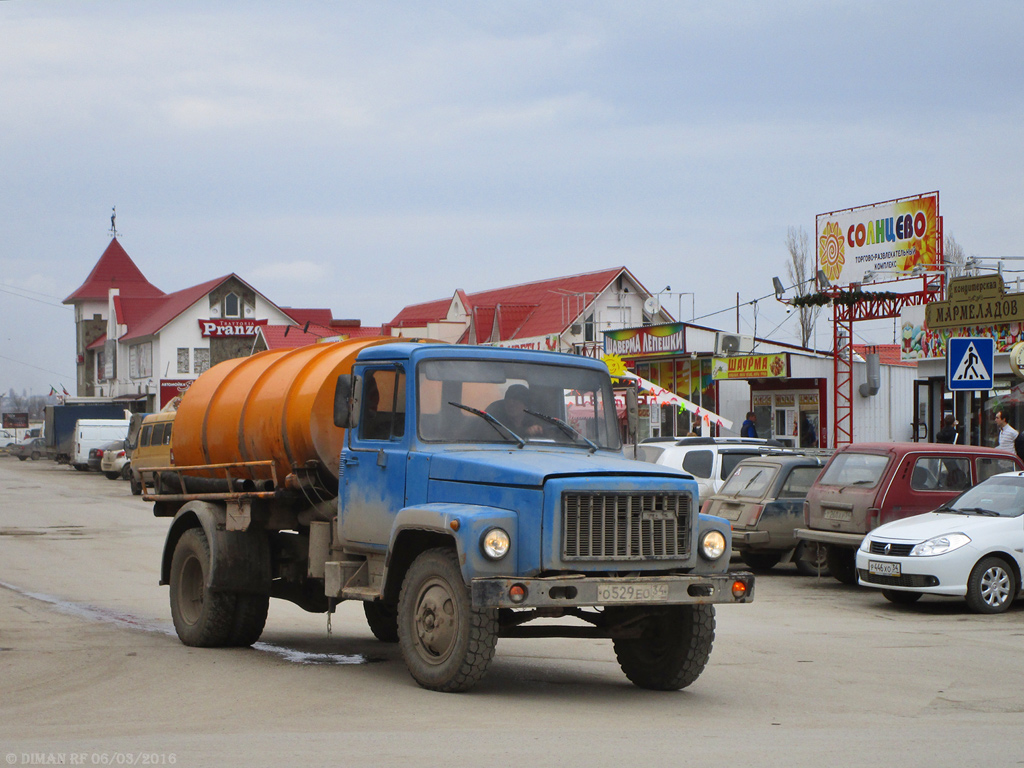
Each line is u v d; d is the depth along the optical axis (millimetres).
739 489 18453
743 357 34250
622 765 6355
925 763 6547
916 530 14461
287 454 10570
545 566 8117
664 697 8914
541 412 9578
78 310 102188
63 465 64312
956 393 27703
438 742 6969
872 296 31469
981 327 25922
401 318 76938
